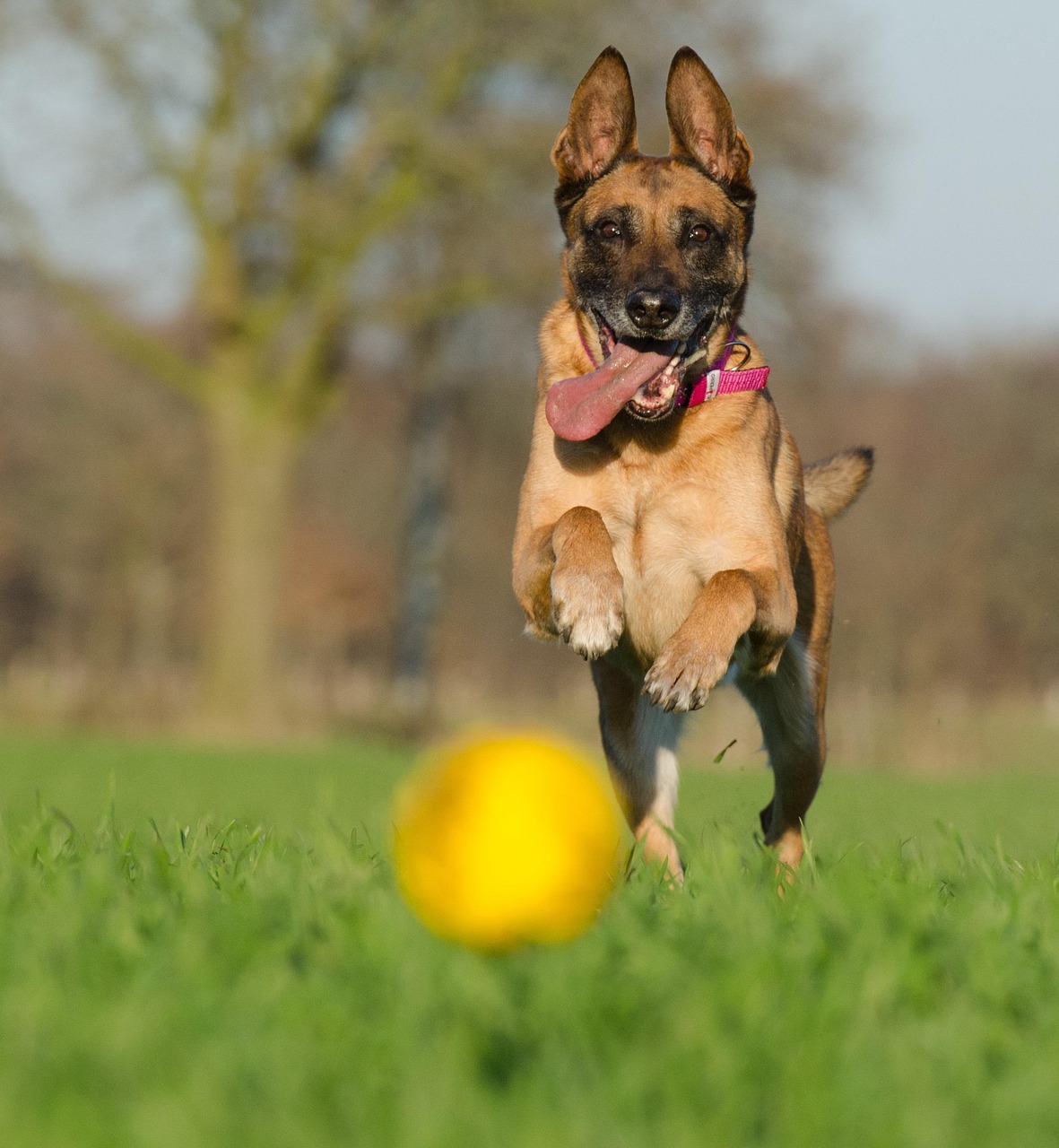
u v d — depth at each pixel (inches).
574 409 267.0
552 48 1097.4
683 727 305.4
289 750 1032.8
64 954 161.3
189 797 527.5
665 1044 132.0
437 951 161.6
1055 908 201.5
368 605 2679.6
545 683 2522.1
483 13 1085.1
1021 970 164.7
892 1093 123.2
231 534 1270.9
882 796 604.4
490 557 2337.6
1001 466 2139.5
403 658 1764.3
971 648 2053.4
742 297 304.3
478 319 1406.3
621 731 299.6
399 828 205.3
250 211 1141.1
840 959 162.9
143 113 1115.9
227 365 1256.8
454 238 1192.2
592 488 278.2
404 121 1117.7
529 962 158.7
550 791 161.8
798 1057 128.8
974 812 508.4
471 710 1343.5
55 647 2817.4
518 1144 107.3
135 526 2517.2
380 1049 131.1
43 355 2370.8
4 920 181.8
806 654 320.5
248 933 171.6
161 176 1132.5
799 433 2000.5
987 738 1032.2
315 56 1123.3
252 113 1133.7
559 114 1140.5
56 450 2495.1
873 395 2161.7
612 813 168.2
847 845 311.1
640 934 174.7
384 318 1208.8
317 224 1105.4
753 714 328.5
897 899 191.5
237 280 1208.2
